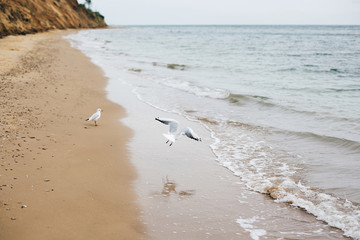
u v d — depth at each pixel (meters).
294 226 7.19
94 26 173.75
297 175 9.70
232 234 6.89
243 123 14.81
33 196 7.73
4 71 21.11
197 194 8.55
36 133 11.68
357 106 17.48
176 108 17.33
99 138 12.12
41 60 28.73
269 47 65.19
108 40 78.69
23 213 7.02
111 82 23.41
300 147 11.88
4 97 15.39
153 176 9.46
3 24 50.62
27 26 62.91
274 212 7.77
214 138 12.98
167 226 7.08
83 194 8.09
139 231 6.84
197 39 94.25
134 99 18.92
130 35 114.94
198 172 9.88
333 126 14.11
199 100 19.12
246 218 7.51
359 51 56.59
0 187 7.93
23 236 6.30
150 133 13.13
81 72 25.78
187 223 7.23
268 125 14.45
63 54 36.53
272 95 20.36
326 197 8.34
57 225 6.73
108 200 7.96
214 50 55.88
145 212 7.57
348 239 6.68
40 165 9.34
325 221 7.34
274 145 12.18
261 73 30.19
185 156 11.07
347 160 10.55
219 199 8.33
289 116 15.84
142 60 38.00
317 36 118.88
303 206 7.95
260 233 6.95
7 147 10.20
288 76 28.77
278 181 9.34
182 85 23.34
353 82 25.84
